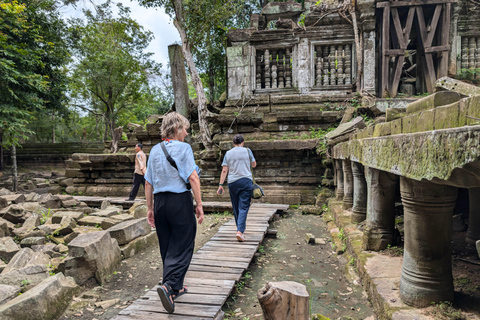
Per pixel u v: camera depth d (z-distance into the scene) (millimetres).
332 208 6344
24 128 11211
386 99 8195
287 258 4363
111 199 8719
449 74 8938
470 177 1366
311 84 9703
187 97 12664
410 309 2193
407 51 10555
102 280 3656
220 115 9250
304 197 8062
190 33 10352
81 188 10242
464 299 2260
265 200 8203
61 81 15820
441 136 1467
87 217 5676
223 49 14844
